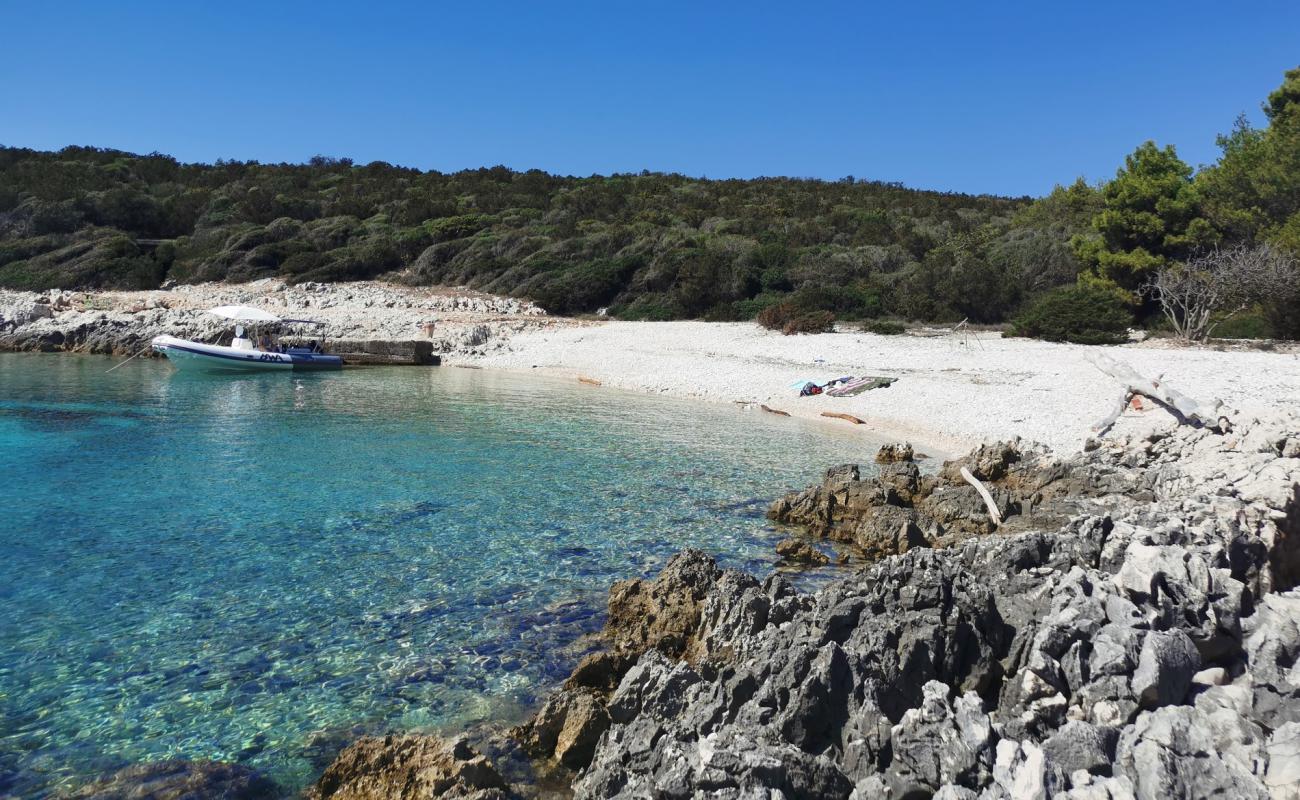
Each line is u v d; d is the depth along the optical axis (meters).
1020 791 5.01
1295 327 32.38
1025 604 7.23
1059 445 17.67
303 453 17.58
